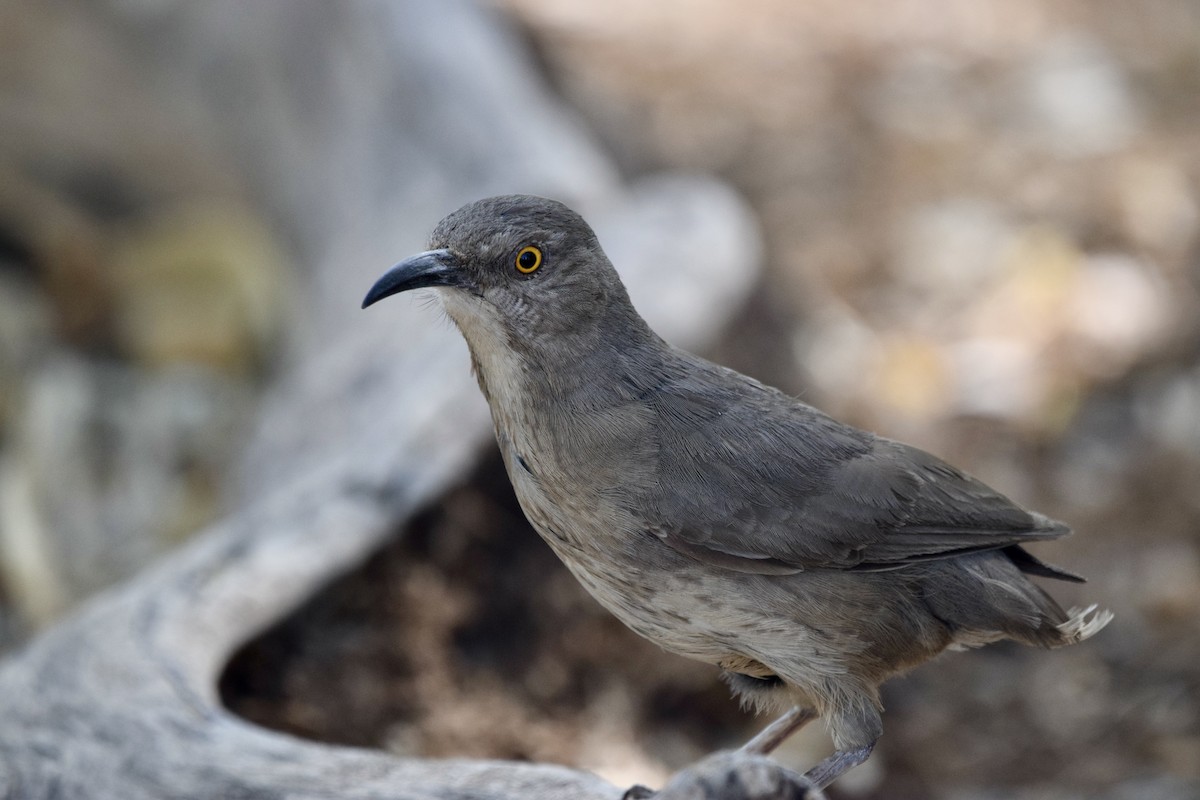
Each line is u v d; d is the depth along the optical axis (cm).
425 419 940
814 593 615
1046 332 1369
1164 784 955
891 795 959
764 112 1639
